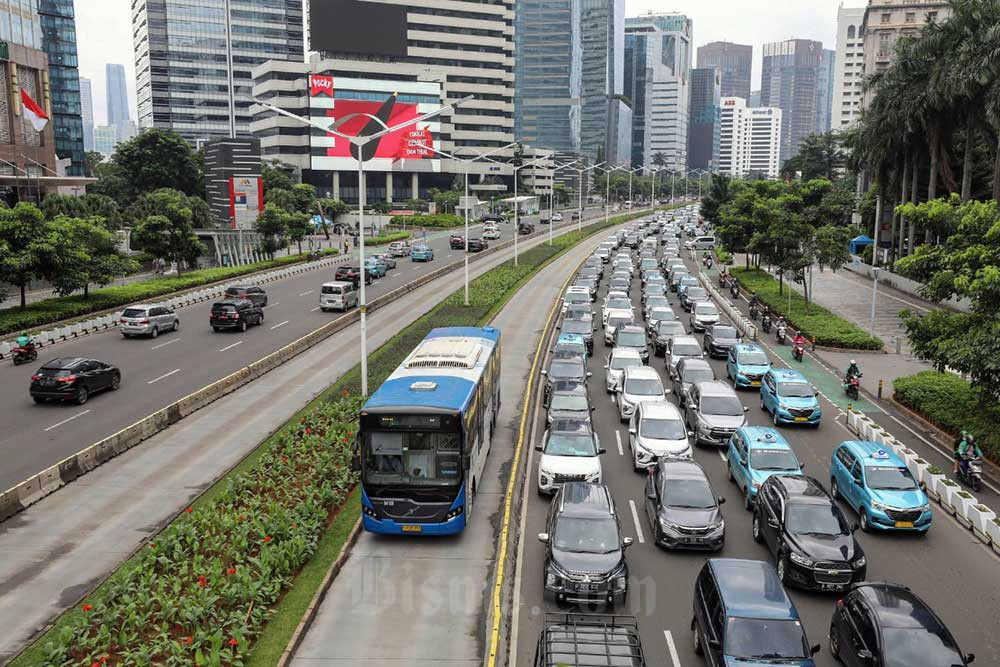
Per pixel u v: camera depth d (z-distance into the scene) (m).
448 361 26.20
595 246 107.25
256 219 91.00
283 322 54.00
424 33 182.75
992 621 18.17
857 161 78.62
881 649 14.69
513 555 21.12
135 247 72.31
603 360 44.50
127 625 16.58
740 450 25.86
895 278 71.31
